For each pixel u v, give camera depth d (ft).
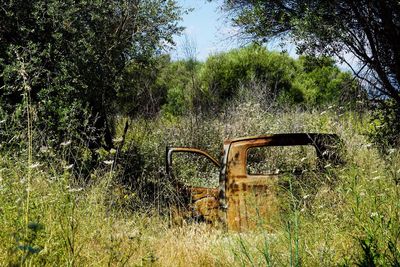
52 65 28.12
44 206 14.49
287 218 15.97
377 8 21.58
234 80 75.20
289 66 81.35
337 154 19.22
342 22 21.84
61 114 25.88
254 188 19.19
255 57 78.28
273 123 40.22
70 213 14.05
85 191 18.06
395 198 14.34
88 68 28.19
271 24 23.88
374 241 12.83
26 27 27.73
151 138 35.96
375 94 23.35
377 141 21.58
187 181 30.25
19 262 10.82
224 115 42.70
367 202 14.37
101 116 29.91
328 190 16.42
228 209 19.36
